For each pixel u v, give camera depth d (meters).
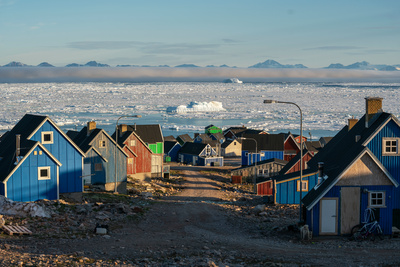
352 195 30.44
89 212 37.97
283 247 28.02
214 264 21.92
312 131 187.75
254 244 29.03
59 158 45.03
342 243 28.81
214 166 109.94
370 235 29.91
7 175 40.28
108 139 57.50
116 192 54.66
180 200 54.62
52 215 35.44
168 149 122.69
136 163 71.19
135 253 25.62
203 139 132.00
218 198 58.19
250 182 80.38
